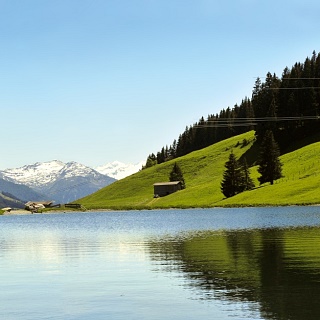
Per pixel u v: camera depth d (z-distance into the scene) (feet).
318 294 91.09
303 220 332.19
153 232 272.51
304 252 148.77
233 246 173.37
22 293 101.91
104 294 98.73
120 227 346.33
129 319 80.59
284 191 633.20
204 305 86.17
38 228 380.99
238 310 81.92
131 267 131.75
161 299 92.32
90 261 147.84
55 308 88.94
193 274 115.65
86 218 576.20
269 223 312.29
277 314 78.84
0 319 82.48
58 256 163.94
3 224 492.13
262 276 109.60
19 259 157.89
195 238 216.74
